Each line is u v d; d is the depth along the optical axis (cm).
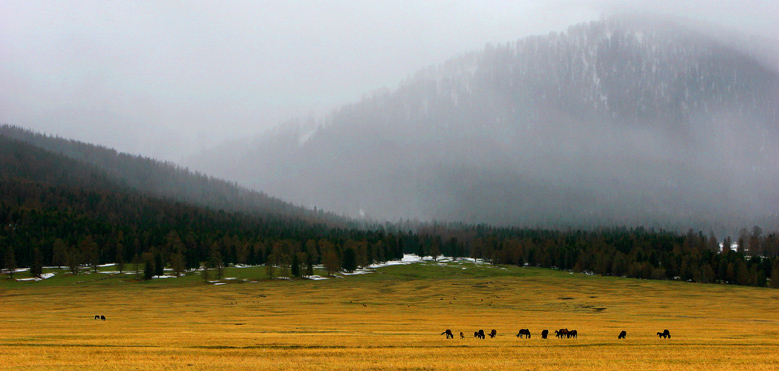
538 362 4222
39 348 4638
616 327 7431
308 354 4531
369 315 9506
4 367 3841
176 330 6612
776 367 4078
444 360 4278
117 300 12781
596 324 7956
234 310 10594
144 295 13962
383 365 4034
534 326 7556
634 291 15062
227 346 4925
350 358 4341
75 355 4312
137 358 4234
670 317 9469
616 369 3978
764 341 5544
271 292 14838
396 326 7406
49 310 10469
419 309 10969
